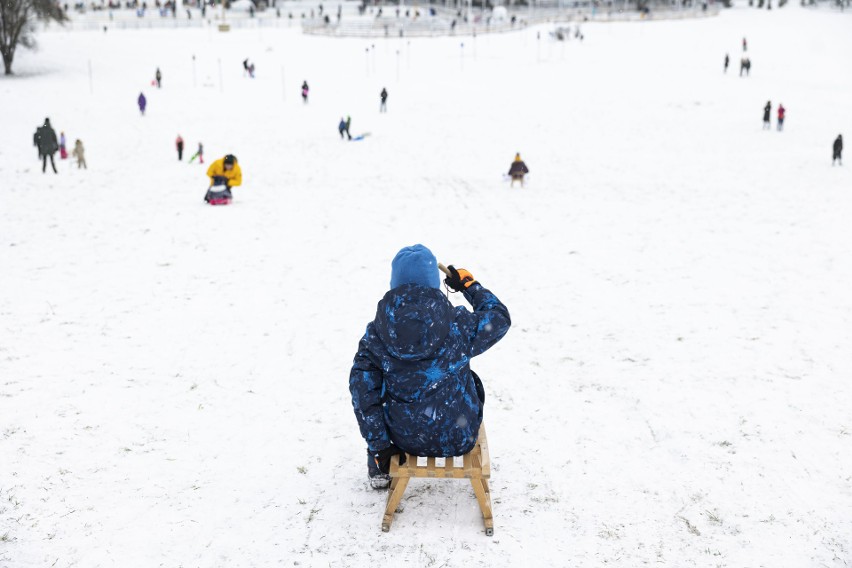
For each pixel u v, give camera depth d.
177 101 44.66
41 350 8.87
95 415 7.00
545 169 25.83
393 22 84.69
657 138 32.44
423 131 34.91
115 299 11.10
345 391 7.61
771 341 9.20
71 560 4.76
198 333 9.61
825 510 5.30
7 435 6.52
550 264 13.46
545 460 6.04
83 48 63.00
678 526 5.12
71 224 16.48
